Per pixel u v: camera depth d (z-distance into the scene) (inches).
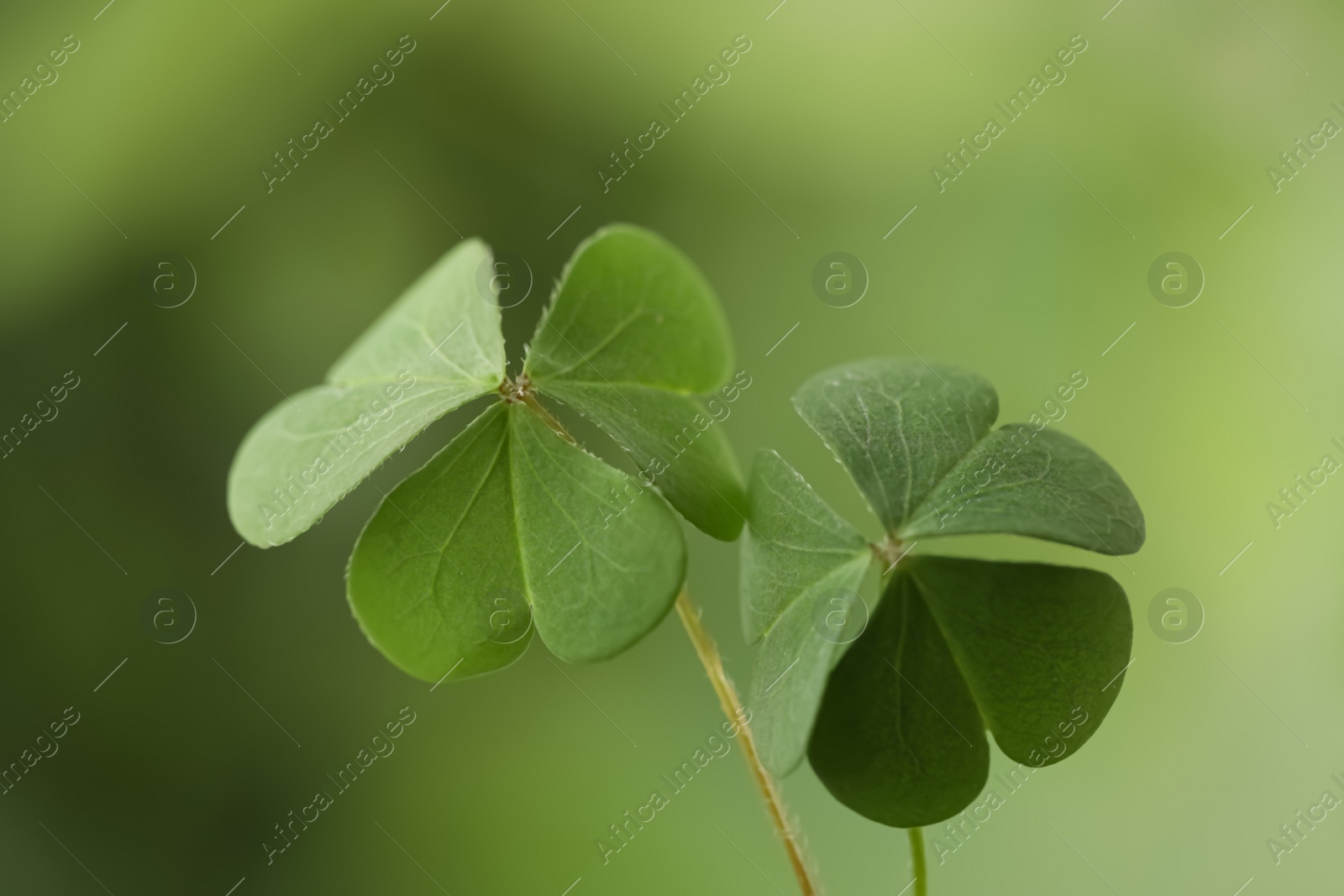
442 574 6.2
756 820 8.3
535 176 10.3
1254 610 9.5
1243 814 8.7
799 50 10.4
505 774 9.0
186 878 9.1
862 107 10.5
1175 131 10.2
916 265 10.3
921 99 10.4
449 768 9.1
